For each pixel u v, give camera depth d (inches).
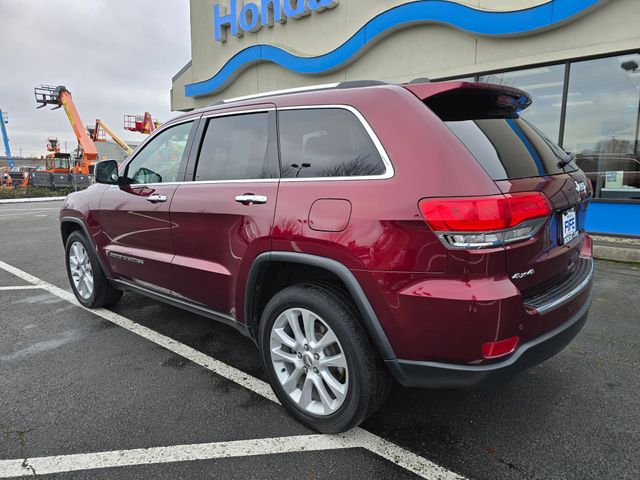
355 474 81.7
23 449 89.4
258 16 427.2
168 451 88.5
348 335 84.3
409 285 76.4
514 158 85.2
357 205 81.7
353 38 350.9
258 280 101.3
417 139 79.2
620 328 144.4
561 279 92.1
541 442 89.8
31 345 138.7
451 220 71.9
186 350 135.0
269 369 100.3
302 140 96.3
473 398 106.4
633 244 249.0
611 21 253.4
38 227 417.7
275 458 86.3
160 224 125.9
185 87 505.4
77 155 1266.0
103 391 111.2
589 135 276.8
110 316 164.1
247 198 100.2
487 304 71.1
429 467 83.2
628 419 97.0
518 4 280.1
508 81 300.2
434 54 322.7
